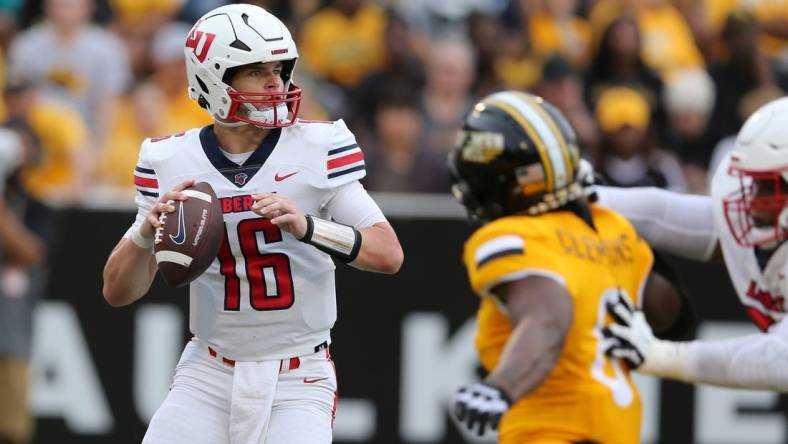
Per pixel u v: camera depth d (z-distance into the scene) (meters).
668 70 38.72
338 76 36.84
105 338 27.34
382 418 27.36
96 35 33.75
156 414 16.52
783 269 17.38
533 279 15.89
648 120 33.41
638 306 17.22
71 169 31.09
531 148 16.55
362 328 27.30
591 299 16.31
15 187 26.86
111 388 27.36
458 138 17.14
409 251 27.34
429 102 34.81
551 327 15.64
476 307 27.38
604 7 39.66
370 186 32.69
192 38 16.02
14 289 26.62
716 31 40.19
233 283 16.19
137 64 36.31
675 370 16.56
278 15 38.06
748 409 27.45
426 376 27.39
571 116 34.69
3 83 33.34
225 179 16.03
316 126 16.27
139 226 16.11
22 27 38.50
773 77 39.59
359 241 15.78
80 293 27.36
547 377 16.02
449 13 40.25
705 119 37.00
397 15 37.34
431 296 27.36
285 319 16.27
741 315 27.56
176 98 33.75
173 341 27.34
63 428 27.36
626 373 16.75
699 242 18.55
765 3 41.06
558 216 16.69
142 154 16.41
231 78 15.90
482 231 16.31
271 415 16.34
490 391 15.08
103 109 33.53
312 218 15.57
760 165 17.05
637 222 18.44
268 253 16.09
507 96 17.08
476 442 27.42
